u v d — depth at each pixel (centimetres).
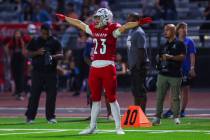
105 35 2023
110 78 2030
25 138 1956
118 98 3722
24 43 3722
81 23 2083
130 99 3653
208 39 4200
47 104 2483
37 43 2498
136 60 2467
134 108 2306
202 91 4131
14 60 3716
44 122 2508
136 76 2477
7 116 2797
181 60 2347
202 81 4209
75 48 4166
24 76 3844
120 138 1938
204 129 2197
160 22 4147
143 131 2131
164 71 2352
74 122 2508
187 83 2642
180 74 2361
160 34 4100
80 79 3872
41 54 2486
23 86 3788
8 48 4147
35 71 2498
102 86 2069
